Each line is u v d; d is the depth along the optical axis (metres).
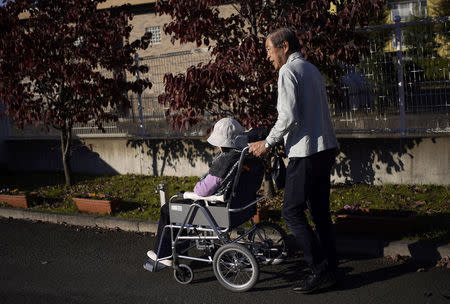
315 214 4.12
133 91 8.40
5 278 4.86
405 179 6.86
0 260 5.42
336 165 7.29
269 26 6.18
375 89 6.91
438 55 6.49
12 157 10.55
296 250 5.10
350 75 7.01
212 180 4.10
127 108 8.77
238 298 4.09
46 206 7.37
